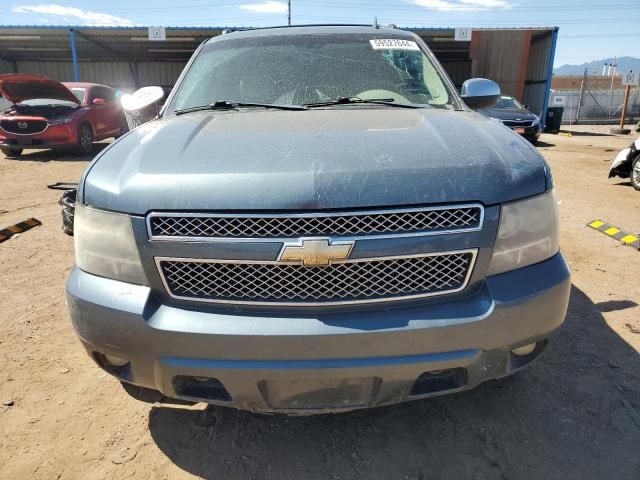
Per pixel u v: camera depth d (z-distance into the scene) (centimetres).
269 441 219
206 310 175
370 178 168
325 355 169
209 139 203
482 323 173
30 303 349
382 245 165
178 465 207
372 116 240
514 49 2070
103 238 182
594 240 486
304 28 336
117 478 200
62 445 217
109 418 233
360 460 208
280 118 239
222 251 167
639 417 229
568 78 5341
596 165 1043
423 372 175
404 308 173
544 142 1623
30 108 1059
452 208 169
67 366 274
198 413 237
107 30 2019
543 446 213
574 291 364
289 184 167
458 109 277
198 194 168
